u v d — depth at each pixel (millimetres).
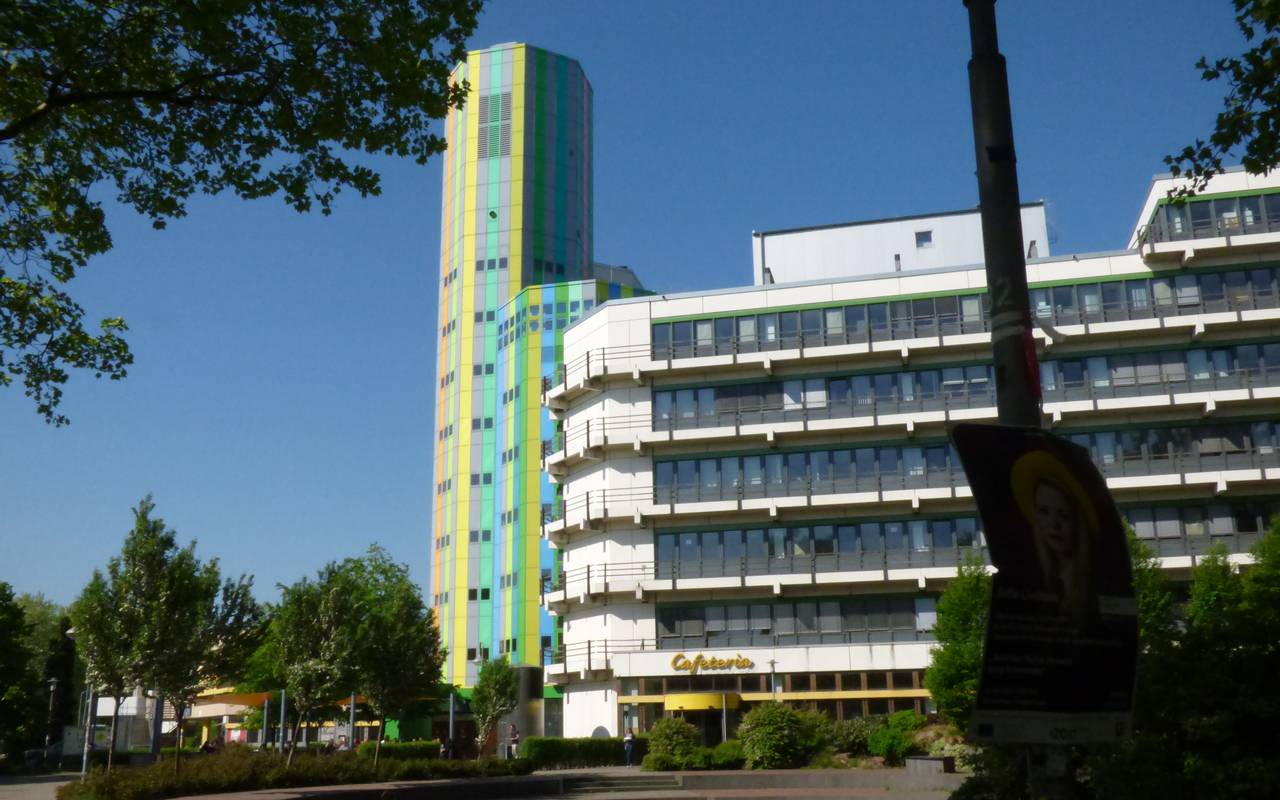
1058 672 5215
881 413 52406
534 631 86875
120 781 28219
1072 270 51531
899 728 40281
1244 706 9516
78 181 16766
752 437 52844
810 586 51188
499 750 75438
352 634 37812
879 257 63562
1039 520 5371
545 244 102688
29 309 17844
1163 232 51062
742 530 52844
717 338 54938
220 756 34750
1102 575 5445
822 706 49750
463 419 97500
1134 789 9562
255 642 31812
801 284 54656
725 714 49500
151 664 29078
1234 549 47906
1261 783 9078
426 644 42750
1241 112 13695
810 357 52781
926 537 50906
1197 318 49219
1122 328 49750
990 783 11172
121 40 14266
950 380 52188
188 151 15953
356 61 15320
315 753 43438
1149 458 49469
